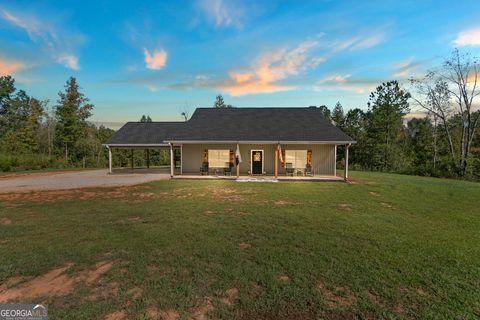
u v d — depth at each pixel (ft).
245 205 30.68
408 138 138.31
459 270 14.39
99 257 15.80
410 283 12.91
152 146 73.92
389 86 113.19
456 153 101.09
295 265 14.73
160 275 13.51
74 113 127.34
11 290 12.30
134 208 29.19
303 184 49.42
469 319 10.26
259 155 66.39
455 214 27.43
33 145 123.54
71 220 24.26
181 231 20.80
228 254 16.22
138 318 10.07
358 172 86.53
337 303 11.18
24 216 25.84
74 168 100.83
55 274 13.79
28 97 149.48
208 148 67.31
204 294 11.75
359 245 17.99
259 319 10.11
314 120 68.59
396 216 26.23
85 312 10.42
